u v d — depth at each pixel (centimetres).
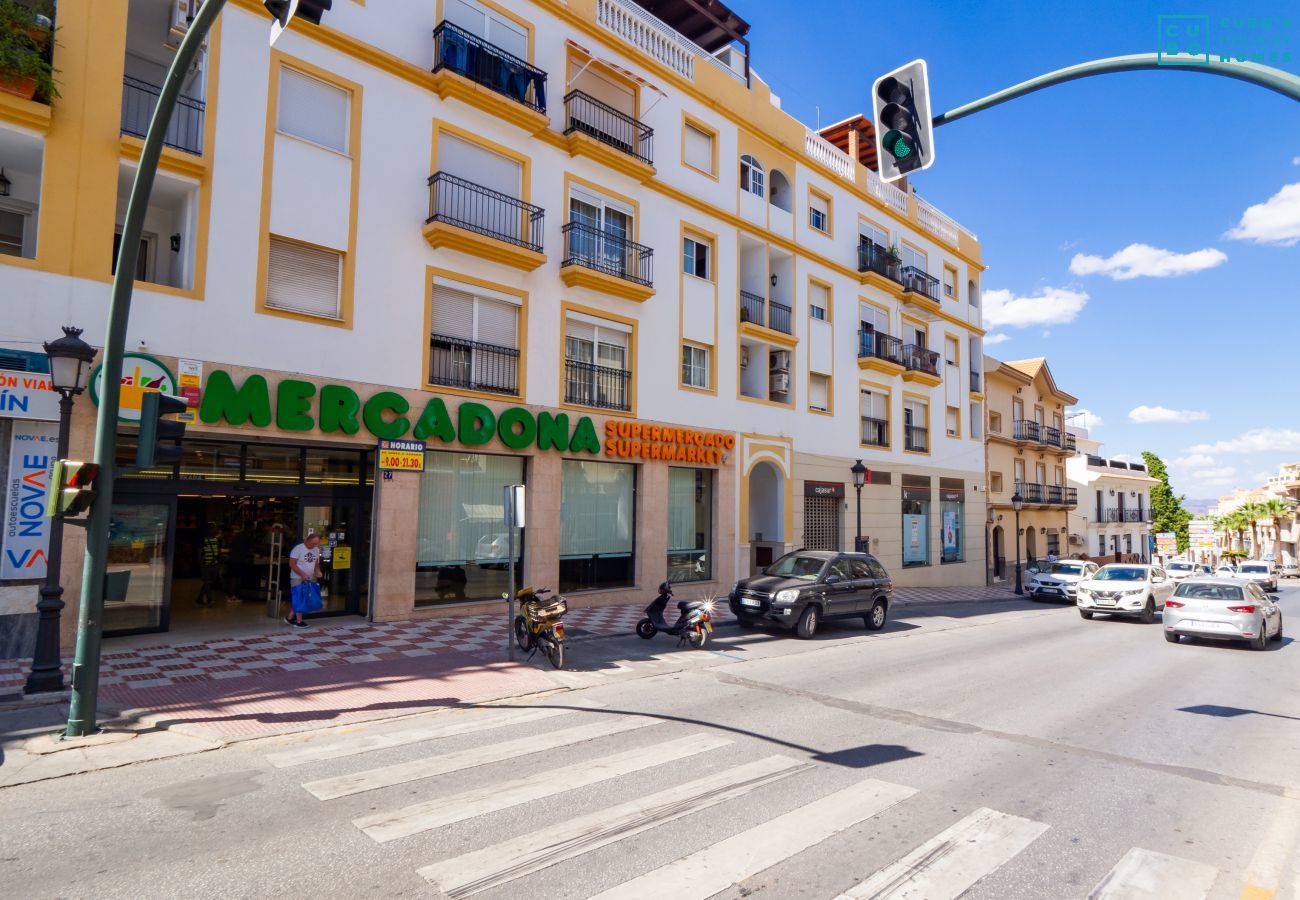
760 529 2116
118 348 662
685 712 796
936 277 2855
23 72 945
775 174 2214
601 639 1244
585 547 1627
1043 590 2408
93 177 1023
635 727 732
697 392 1858
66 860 429
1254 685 1059
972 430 3041
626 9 1773
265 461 1212
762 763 628
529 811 512
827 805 536
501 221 1471
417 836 467
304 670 927
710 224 1927
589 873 422
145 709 737
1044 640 1489
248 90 1167
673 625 1326
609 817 504
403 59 1353
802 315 2200
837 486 2277
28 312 964
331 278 1254
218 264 1118
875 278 2430
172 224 1210
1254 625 1399
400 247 1324
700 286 1889
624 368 1714
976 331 3091
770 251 2136
